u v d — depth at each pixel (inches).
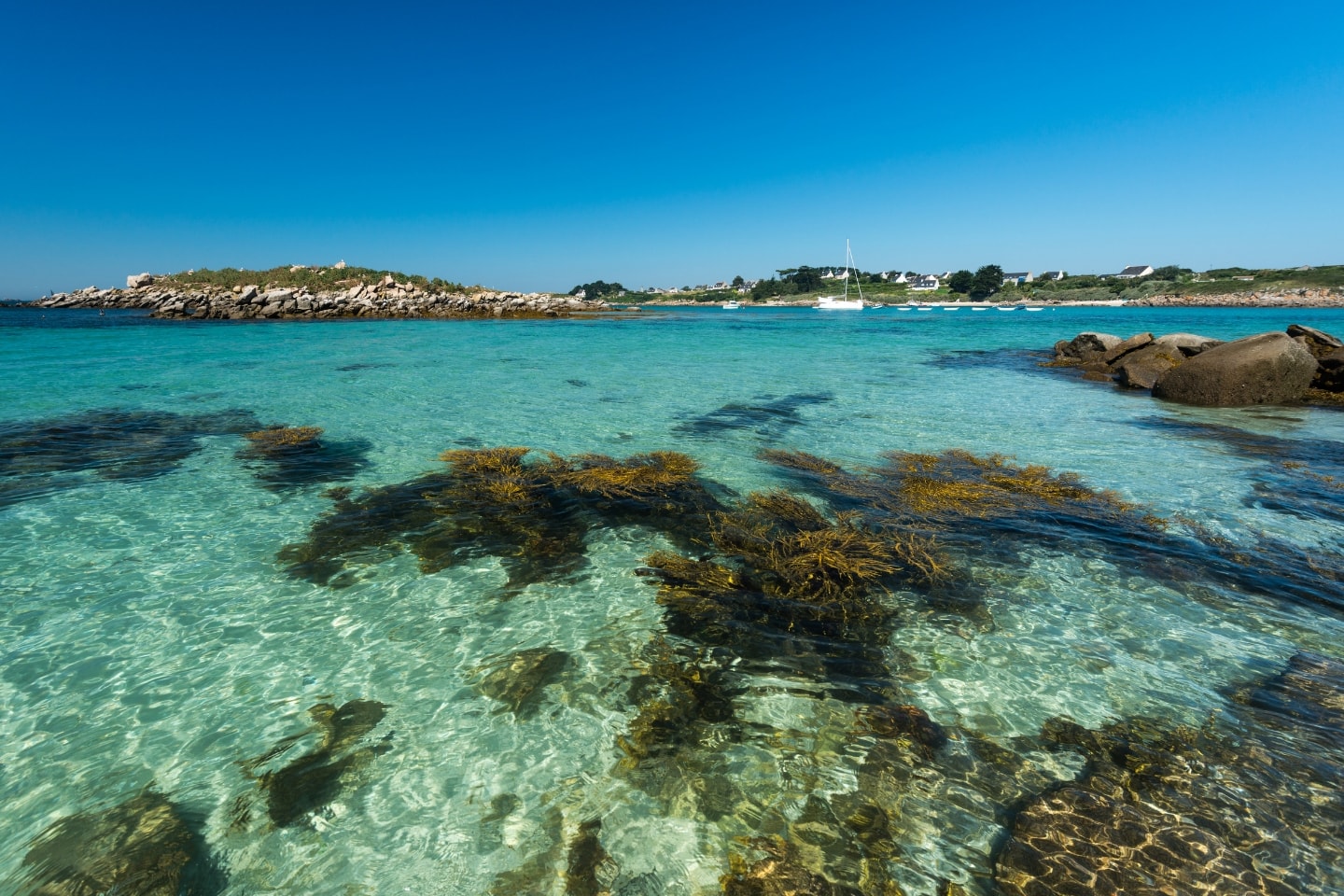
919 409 580.7
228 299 2282.2
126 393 622.5
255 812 135.6
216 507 311.7
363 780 144.7
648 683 180.2
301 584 236.5
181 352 1031.0
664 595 228.5
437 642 200.5
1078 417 539.5
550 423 510.9
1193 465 387.5
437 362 943.7
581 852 126.3
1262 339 610.2
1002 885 117.5
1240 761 147.0
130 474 359.6
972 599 223.8
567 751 154.1
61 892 115.6
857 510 307.7
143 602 221.9
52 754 150.9
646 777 145.9
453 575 244.7
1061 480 354.9
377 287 2893.7
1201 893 114.2
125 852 124.8
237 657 191.2
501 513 304.8
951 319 2864.2
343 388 677.9
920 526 286.4
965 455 404.5
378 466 382.0
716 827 132.3
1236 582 235.1
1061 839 126.6
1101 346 936.9
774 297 7357.3
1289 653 190.9
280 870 122.1
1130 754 150.0
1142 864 120.3
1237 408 582.9
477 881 119.9
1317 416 539.2
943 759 149.9
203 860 123.8
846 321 2669.8
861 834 129.6
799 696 173.8
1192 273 6486.2
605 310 3934.5
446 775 146.6
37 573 241.1
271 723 163.2
